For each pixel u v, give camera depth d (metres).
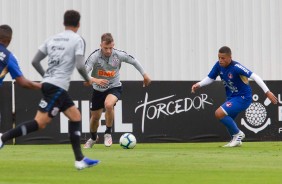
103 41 36.31
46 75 24.53
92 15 61.22
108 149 36.69
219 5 63.56
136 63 37.34
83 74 24.41
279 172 24.45
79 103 42.69
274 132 44.66
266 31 64.62
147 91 43.34
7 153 33.38
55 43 24.47
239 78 37.91
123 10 61.72
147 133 43.28
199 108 43.97
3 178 22.23
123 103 43.06
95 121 37.91
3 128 42.03
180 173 23.98
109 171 24.47
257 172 24.39
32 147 38.91
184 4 62.84
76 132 24.22
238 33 64.06
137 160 29.12
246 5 64.25
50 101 24.22
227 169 25.44
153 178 22.50
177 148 37.66
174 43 62.72
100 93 37.38
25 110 42.25
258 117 44.44
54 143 42.25
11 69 25.02
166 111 43.59
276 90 44.69
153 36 62.31
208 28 63.34
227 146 38.94
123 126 43.06
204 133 43.97
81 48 24.28
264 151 34.69
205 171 24.69
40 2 60.78
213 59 63.56
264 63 64.75
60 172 24.05
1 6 60.12
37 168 25.42
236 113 38.50
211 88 44.16
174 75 62.75
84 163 24.17
